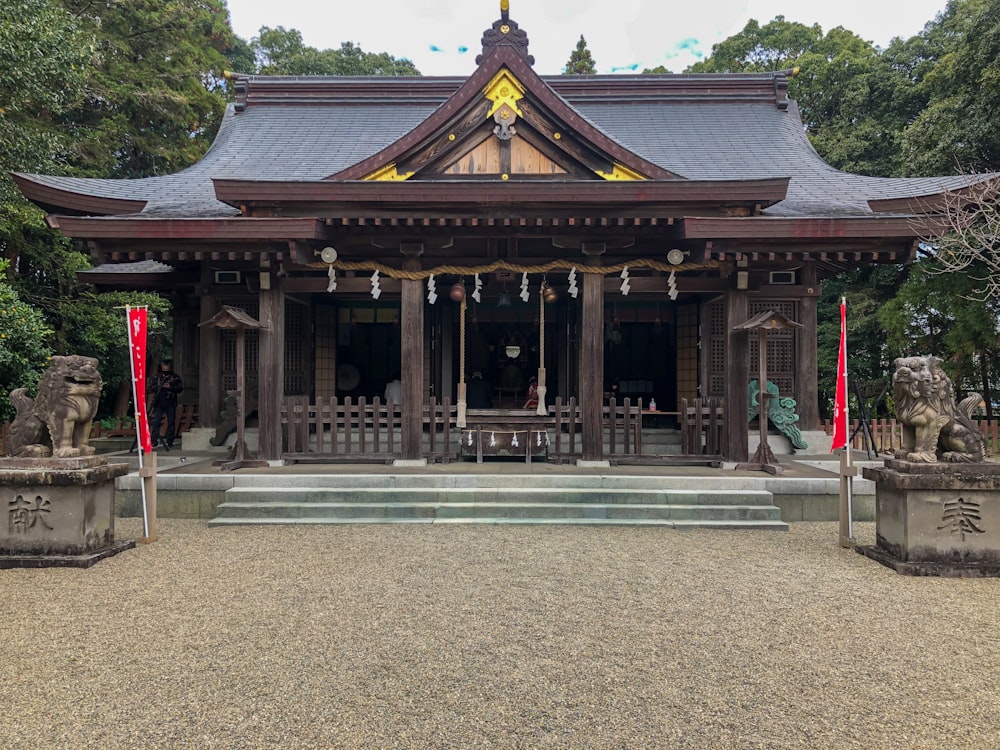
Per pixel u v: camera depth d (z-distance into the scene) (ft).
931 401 19.56
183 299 43.42
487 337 51.06
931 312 53.06
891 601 16.56
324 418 35.53
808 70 84.38
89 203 33.53
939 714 10.84
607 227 30.91
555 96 30.04
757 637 14.14
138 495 27.04
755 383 36.94
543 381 33.04
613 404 31.63
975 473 19.01
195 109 73.41
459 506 25.55
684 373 41.52
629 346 48.42
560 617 15.25
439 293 44.04
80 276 40.19
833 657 13.12
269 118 48.91
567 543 22.15
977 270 46.75
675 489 26.96
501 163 31.22
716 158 42.91
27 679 11.96
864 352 71.26
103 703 11.06
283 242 29.76
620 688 11.68
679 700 11.24
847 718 10.68
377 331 47.14
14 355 32.27
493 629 14.46
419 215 29.78
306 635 14.05
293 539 22.59
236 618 15.08
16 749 9.64
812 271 36.40
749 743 9.89
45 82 39.70
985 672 12.47
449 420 32.81
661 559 20.33
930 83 58.18
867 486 26.61
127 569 19.13
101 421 61.21
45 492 19.72
